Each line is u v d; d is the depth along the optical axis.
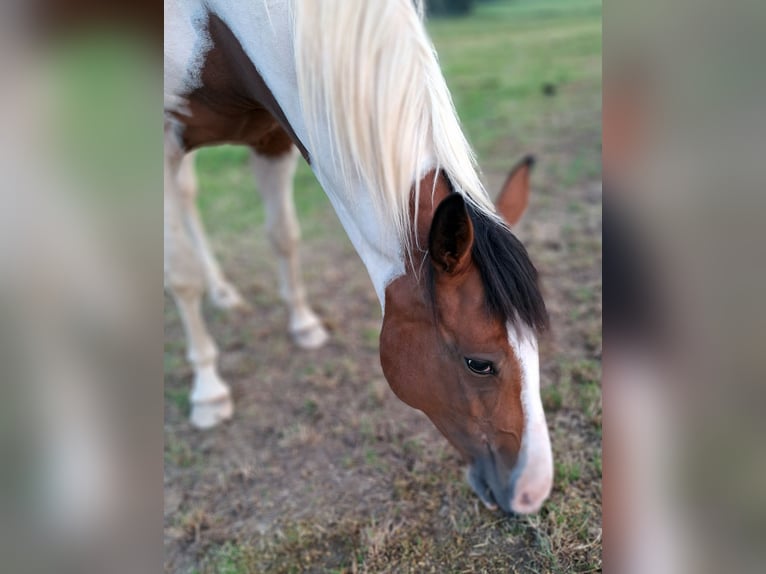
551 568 1.48
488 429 1.26
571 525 1.56
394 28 1.24
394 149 1.22
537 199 3.06
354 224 1.36
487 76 4.68
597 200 3.01
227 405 2.22
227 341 2.61
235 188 3.73
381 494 1.80
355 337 2.54
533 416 1.23
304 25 1.29
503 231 1.18
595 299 2.40
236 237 3.27
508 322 1.14
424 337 1.24
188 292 2.14
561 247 2.70
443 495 1.74
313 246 3.11
